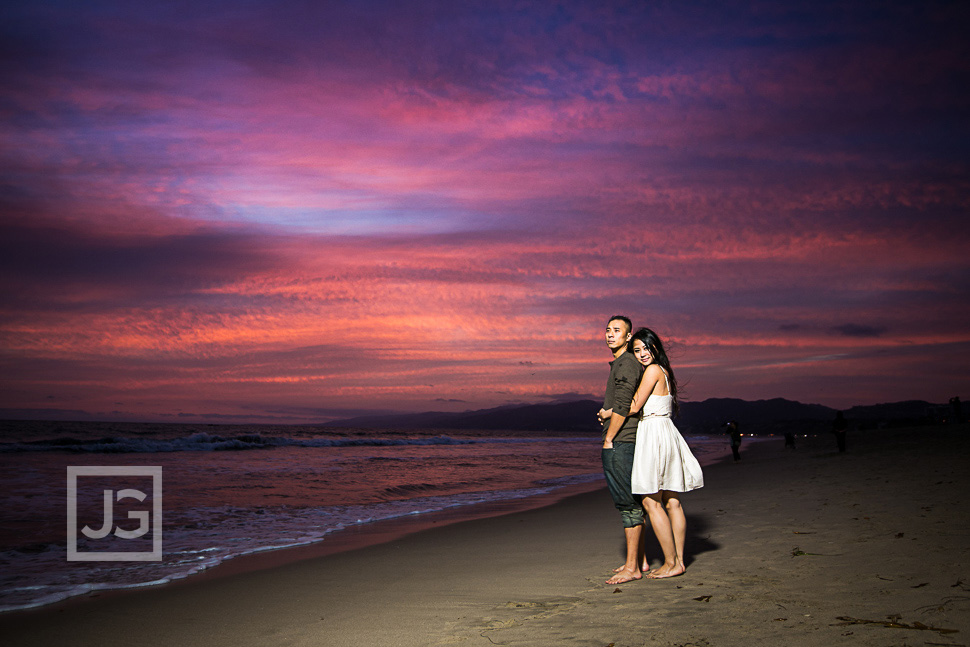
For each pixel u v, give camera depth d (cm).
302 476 1509
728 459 2450
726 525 657
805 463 1566
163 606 433
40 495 998
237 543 685
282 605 428
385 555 620
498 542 682
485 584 467
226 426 8619
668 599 373
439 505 1070
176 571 548
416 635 341
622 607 363
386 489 1313
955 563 392
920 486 791
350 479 1499
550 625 337
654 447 432
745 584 396
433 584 477
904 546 457
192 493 1095
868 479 959
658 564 496
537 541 677
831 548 483
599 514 905
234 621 392
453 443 5103
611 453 449
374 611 401
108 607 432
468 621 361
